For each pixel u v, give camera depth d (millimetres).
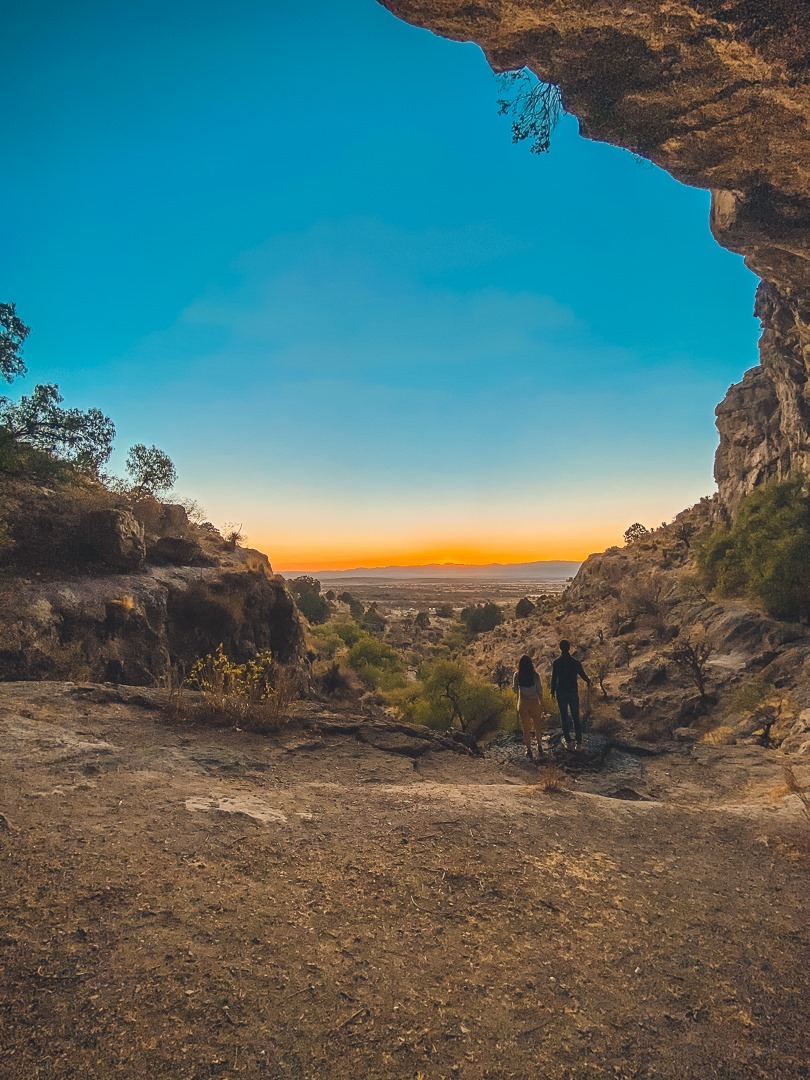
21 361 15391
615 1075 2506
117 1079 2283
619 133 7762
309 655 32156
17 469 16453
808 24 6035
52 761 5625
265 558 26406
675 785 8844
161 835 4328
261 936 3246
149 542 20234
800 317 24641
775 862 4895
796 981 3252
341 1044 2551
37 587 13680
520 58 6848
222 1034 2545
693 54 6520
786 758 10336
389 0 6250
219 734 7207
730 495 60156
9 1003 2609
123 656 14227
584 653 47625
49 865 3770
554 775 6508
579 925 3648
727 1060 2633
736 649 33906
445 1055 2537
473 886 3979
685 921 3814
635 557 64875
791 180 8867
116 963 2918
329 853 4289
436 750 7930
